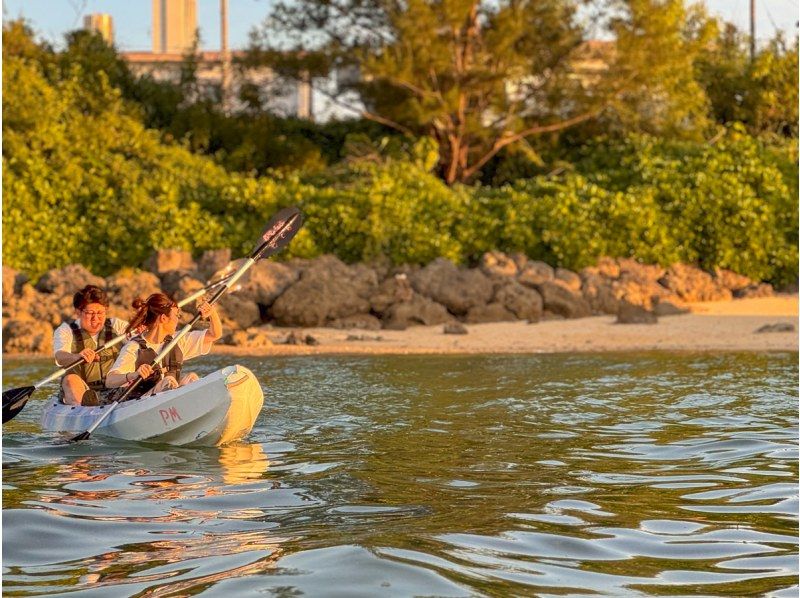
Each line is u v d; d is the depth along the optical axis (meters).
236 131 27.50
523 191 24.25
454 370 13.59
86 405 9.12
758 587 4.57
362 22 26.73
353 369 13.73
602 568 4.84
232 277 9.96
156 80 30.55
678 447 8.20
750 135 27.55
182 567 4.85
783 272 22.70
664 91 26.94
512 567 4.82
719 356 14.93
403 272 20.84
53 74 25.61
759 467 7.36
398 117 25.56
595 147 26.94
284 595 4.35
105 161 23.14
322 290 19.47
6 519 5.84
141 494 6.62
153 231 21.39
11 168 22.00
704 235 22.69
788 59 27.75
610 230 22.11
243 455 8.05
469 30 25.73
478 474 7.23
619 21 25.81
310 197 22.38
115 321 9.46
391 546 5.14
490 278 20.59
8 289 19.23
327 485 6.88
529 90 27.16
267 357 15.29
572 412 10.07
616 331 18.06
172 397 8.59
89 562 4.99
